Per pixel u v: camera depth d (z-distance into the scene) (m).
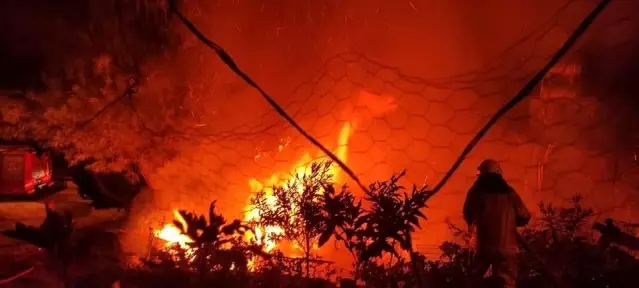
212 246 3.80
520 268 4.71
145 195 8.83
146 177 8.85
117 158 8.91
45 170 15.50
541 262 3.90
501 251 4.69
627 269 3.77
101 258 3.98
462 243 6.68
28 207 13.55
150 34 9.38
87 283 3.74
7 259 5.32
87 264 3.85
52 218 3.65
